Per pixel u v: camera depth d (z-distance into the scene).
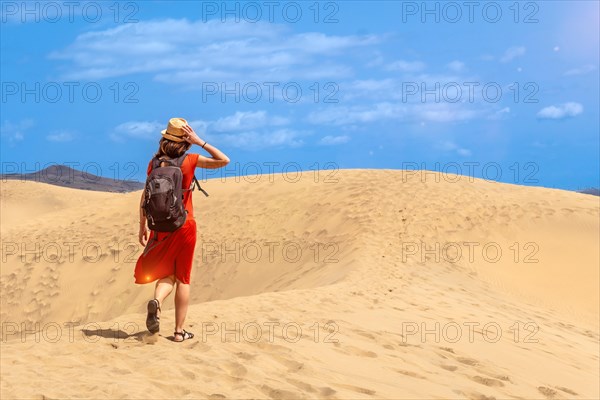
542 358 8.34
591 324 14.11
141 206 5.80
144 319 7.02
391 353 6.74
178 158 5.84
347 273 13.88
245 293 19.25
